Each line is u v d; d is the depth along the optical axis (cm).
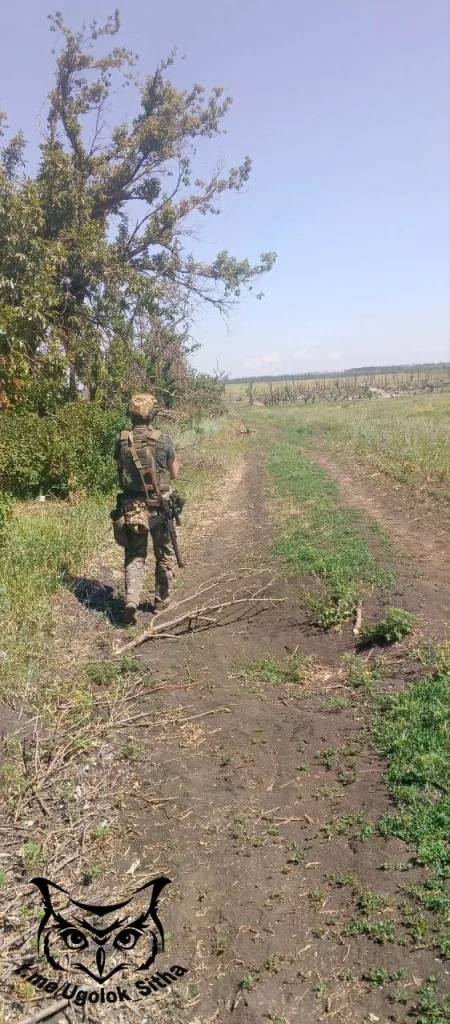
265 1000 270
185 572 858
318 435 2797
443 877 313
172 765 432
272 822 374
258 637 645
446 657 504
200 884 333
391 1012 258
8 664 520
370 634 589
